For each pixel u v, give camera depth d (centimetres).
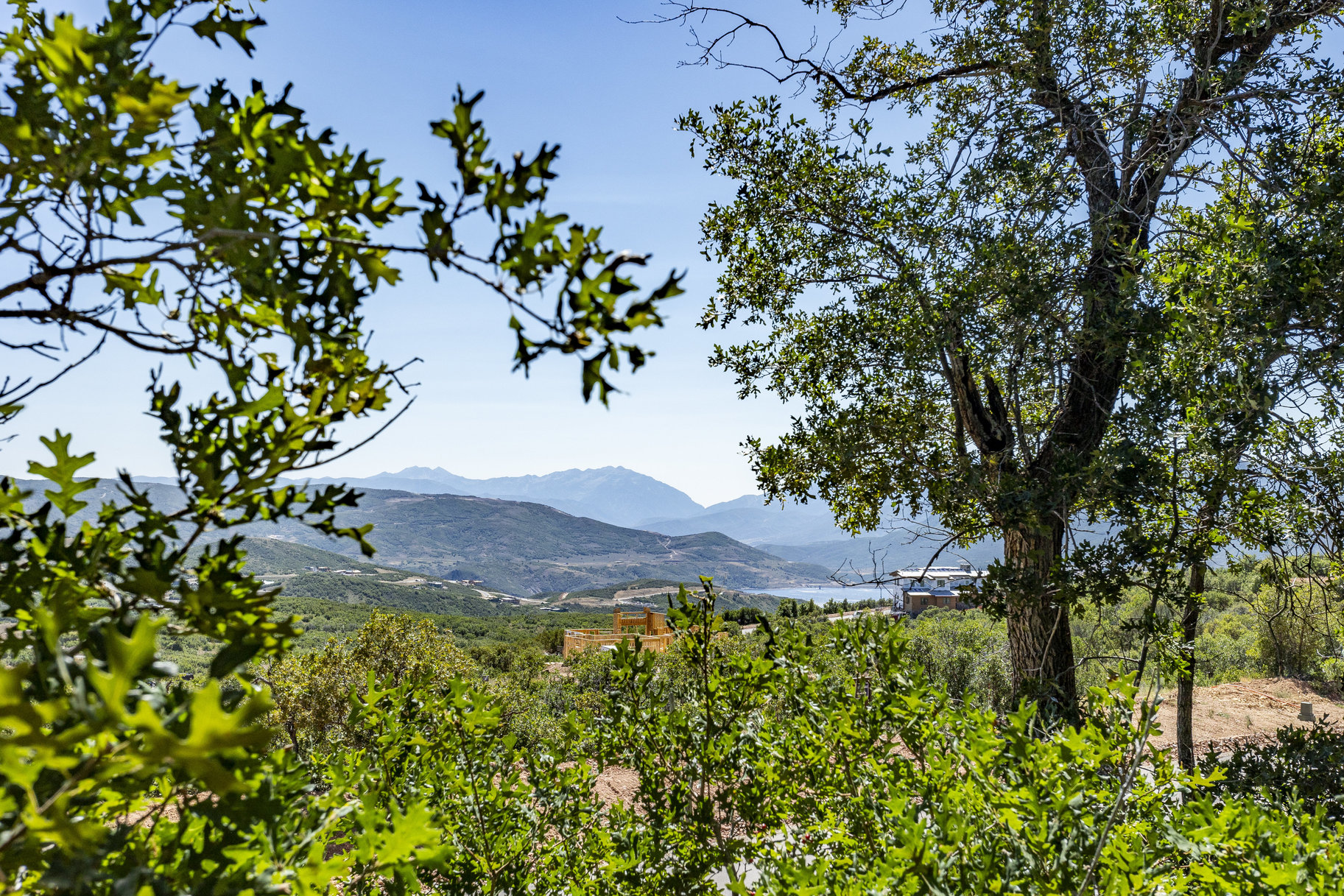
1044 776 229
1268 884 186
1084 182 575
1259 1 492
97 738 71
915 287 544
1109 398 597
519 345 96
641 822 298
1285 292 381
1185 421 433
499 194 93
